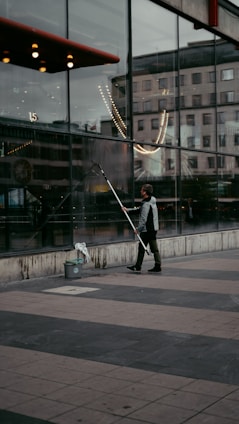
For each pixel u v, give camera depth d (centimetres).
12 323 717
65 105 1240
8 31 991
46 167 1184
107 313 775
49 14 1199
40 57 1160
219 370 509
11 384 477
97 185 1327
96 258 1301
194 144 1738
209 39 1838
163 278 1128
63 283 1070
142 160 1494
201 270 1259
